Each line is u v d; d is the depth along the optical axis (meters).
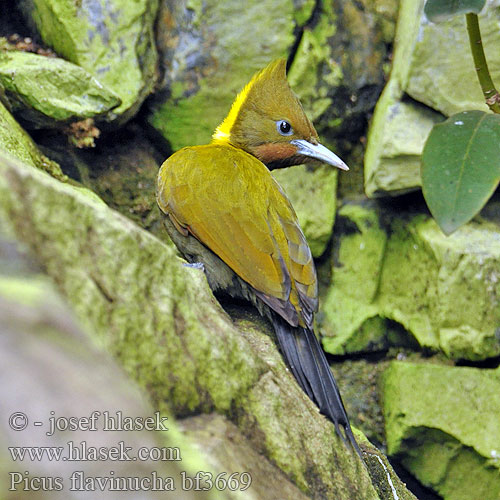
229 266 7.29
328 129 11.26
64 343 3.15
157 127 11.10
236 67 10.82
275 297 6.93
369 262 11.17
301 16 10.84
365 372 11.13
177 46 10.84
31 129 10.09
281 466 5.16
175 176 7.79
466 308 10.06
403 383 10.39
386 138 10.38
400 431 10.31
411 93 10.23
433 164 6.01
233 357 5.15
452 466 10.21
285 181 11.09
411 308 10.82
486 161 5.94
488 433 9.99
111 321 4.22
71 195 4.16
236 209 7.40
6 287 3.26
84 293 4.03
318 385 6.50
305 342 6.81
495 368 10.16
